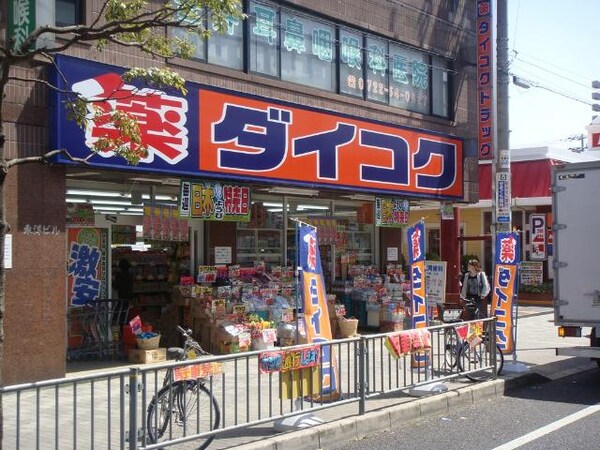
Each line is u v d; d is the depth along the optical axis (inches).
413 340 333.1
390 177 565.0
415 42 616.4
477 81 653.3
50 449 250.2
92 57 384.2
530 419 323.3
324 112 509.4
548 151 960.9
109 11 253.4
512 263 433.4
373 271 646.5
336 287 627.2
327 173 510.9
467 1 676.7
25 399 330.6
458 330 370.3
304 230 300.2
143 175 417.1
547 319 774.5
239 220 460.4
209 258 526.9
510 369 424.2
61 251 372.2
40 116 361.1
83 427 281.9
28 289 357.4
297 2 514.6
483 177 1022.4
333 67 550.3
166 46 269.7
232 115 445.4
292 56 517.7
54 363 366.3
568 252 420.5
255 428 284.5
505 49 485.4
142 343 439.5
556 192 425.7
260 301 506.0
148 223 458.3
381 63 591.2
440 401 334.3
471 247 1056.2
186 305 489.1
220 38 466.3
